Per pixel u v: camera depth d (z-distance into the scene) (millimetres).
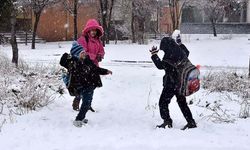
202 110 8859
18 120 7594
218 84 11391
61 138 6641
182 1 36156
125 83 11984
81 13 41531
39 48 29703
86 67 7473
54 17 40344
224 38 34312
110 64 17156
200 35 38031
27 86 9266
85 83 7438
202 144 6262
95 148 6129
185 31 39594
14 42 13484
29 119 7688
